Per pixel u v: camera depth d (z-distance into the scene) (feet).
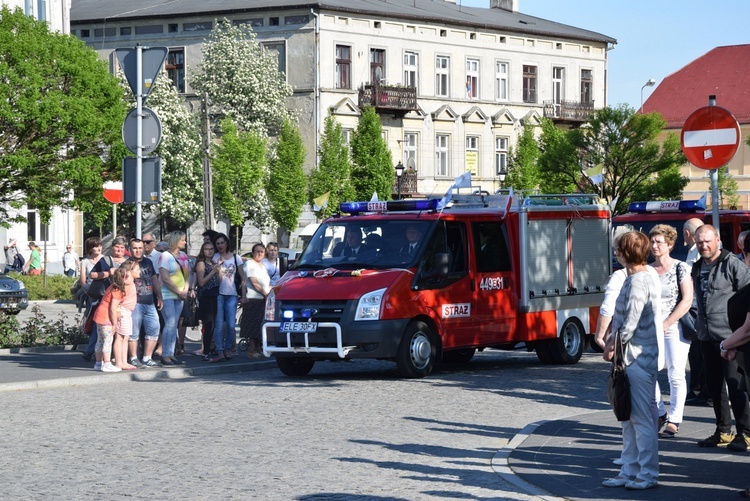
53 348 74.38
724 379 37.52
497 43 245.45
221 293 66.80
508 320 65.21
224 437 40.19
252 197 203.00
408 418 45.06
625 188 207.31
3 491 31.22
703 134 42.68
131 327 61.16
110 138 139.13
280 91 219.00
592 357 74.49
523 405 49.16
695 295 38.81
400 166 180.14
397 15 227.20
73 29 233.96
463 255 63.05
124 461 35.65
